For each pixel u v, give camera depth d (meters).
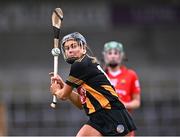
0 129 48.78
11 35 58.44
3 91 52.78
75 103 17.47
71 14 58.00
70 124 50.12
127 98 23.94
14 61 57.62
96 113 16.14
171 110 51.78
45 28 58.59
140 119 50.69
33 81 54.06
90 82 16.23
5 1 58.09
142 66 56.34
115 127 16.03
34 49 58.22
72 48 16.48
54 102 17.25
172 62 57.41
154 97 52.53
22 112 50.94
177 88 53.53
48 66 56.78
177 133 50.50
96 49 57.62
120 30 58.41
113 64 23.92
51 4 58.22
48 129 50.03
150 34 58.78
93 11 58.06
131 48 58.00
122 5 57.97
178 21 58.09
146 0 57.81
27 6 58.25
